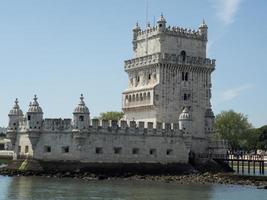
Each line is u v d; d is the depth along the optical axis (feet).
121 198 273.95
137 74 477.77
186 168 430.20
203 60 468.75
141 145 416.46
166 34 461.37
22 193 287.28
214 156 456.86
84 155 393.29
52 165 395.14
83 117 393.09
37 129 402.52
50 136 399.65
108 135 403.54
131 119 474.90
